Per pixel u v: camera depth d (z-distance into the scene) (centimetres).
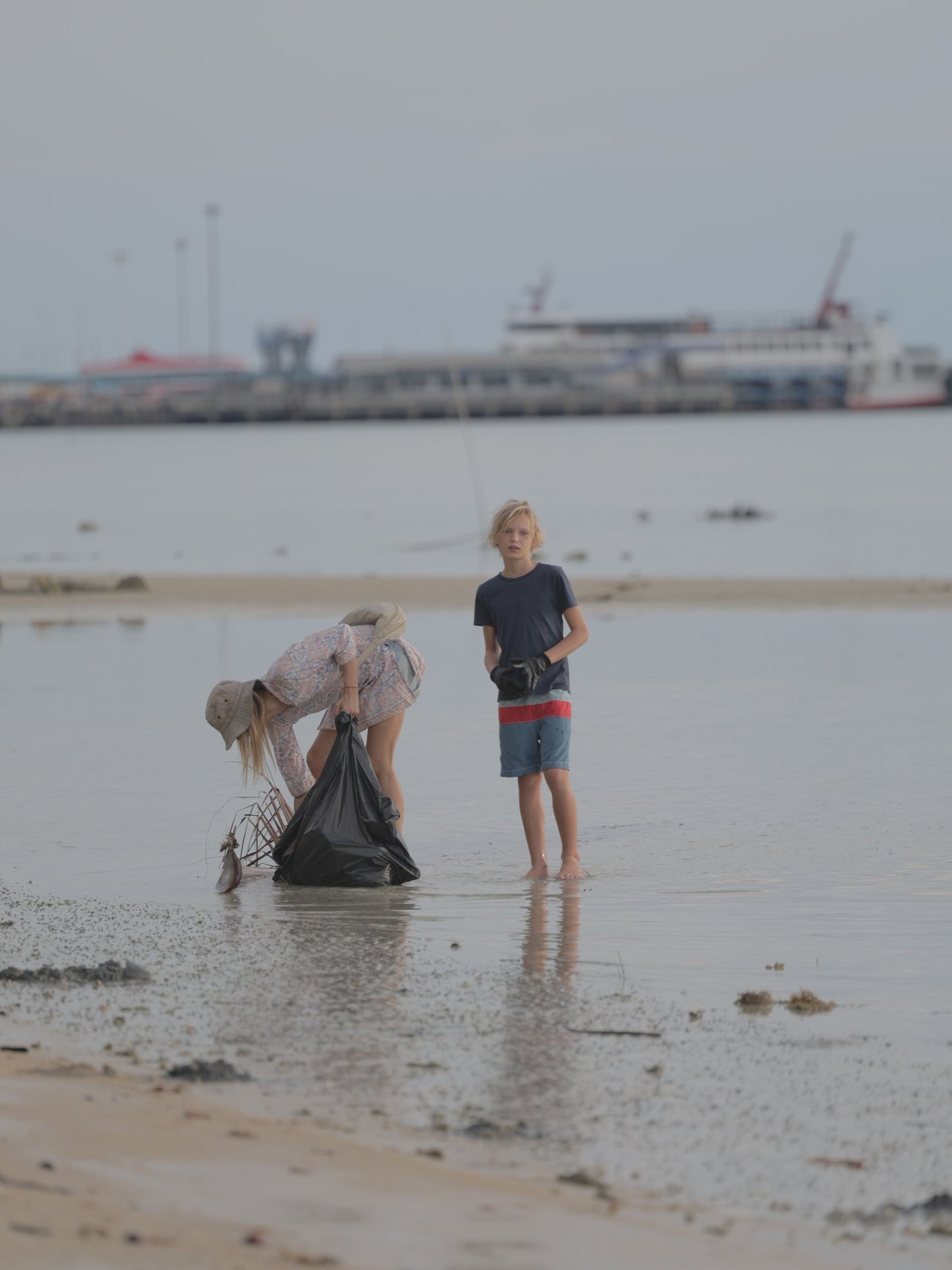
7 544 7425
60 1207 625
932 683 2825
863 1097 867
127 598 4622
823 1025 1003
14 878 1475
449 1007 1042
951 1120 832
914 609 4162
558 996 1070
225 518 9412
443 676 2973
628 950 1191
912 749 2148
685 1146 793
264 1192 675
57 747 2227
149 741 2275
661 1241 649
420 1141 790
